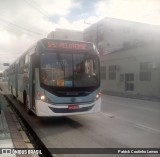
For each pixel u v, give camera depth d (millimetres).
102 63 40906
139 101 21484
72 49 10008
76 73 9891
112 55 36844
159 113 13703
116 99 23547
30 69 11547
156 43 26609
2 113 12320
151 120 11312
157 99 23234
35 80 9906
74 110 9727
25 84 13375
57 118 11852
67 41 10000
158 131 8984
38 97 9539
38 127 9891
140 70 29828
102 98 24781
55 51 9758
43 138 8148
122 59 34219
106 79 39406
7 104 17375
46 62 9578
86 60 10164
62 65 9742
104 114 13133
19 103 18984
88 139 7910
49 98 9453
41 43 9672
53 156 6371
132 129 9359
